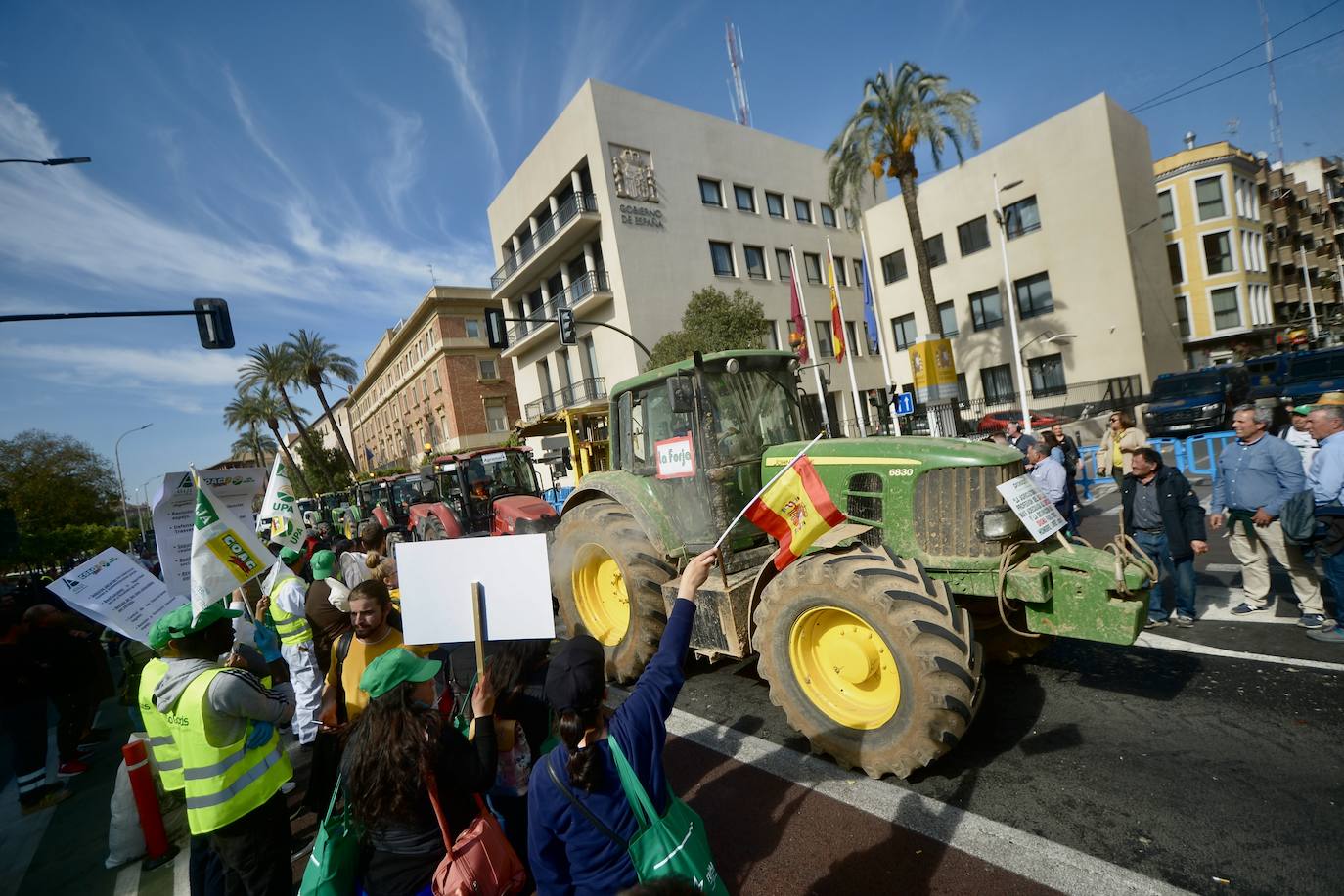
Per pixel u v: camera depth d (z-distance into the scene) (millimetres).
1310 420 4664
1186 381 17656
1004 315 26297
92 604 3037
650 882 1349
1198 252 29844
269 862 2723
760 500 3080
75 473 30062
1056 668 4773
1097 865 2756
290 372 40219
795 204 30047
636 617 5180
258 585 5305
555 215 25141
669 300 24391
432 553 2340
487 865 2104
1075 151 23797
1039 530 3773
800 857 3074
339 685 3201
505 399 37531
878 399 19281
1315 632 4785
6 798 5340
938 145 20312
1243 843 2773
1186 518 5238
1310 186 47344
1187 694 4125
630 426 5801
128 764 3984
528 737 2752
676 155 25391
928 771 3645
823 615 3850
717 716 4691
